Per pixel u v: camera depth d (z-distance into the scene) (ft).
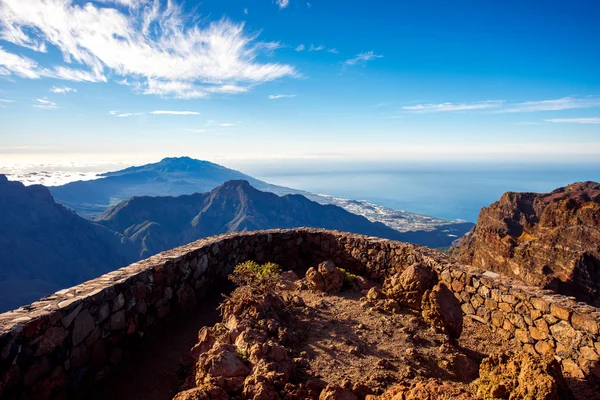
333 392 15.12
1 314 16.25
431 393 13.07
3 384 14.43
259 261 42.24
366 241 39.19
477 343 24.63
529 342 22.95
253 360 17.72
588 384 19.15
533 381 14.16
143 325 23.80
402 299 27.76
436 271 31.17
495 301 25.70
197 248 31.58
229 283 36.19
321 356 20.13
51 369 16.60
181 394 14.53
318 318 25.20
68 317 17.65
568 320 20.59
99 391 18.89
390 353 20.83
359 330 23.47
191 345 24.07
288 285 33.04
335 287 31.58
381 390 16.79
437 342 22.82
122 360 21.40
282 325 22.82
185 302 29.12
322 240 42.63
